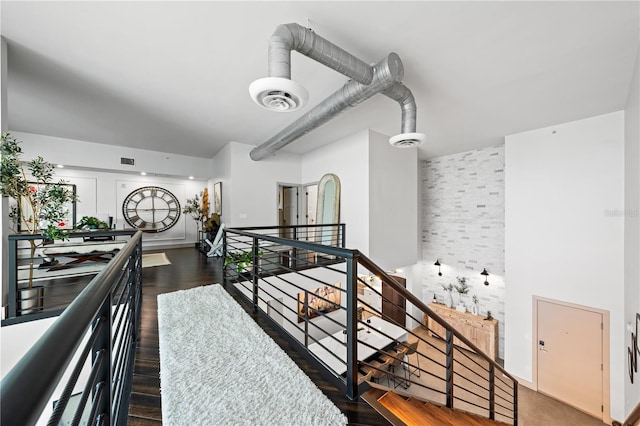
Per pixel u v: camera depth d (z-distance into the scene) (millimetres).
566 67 2457
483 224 5219
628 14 1809
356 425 1189
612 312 3285
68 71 2639
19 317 2064
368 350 4125
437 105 3285
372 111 3611
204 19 1955
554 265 3760
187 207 7211
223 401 1262
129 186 6438
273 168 5691
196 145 5496
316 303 5344
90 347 658
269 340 1866
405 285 5930
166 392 1307
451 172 5734
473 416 1835
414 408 1492
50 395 319
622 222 3232
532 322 3943
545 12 1826
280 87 1657
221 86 2963
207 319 2205
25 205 3180
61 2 1789
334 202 4898
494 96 3039
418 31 2049
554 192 3783
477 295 5273
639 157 2432
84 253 2842
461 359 5055
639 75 2225
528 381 3963
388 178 4734
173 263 4793
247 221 5309
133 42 2213
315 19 1941
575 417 3451
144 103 3391
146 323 2188
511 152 4246
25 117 3818
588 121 3516
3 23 1973
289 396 1313
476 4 1787
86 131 4500
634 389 2600
